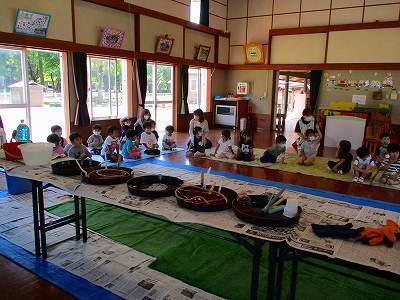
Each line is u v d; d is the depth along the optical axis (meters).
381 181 4.62
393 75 8.23
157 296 2.00
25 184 3.73
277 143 5.68
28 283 2.13
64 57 6.21
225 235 2.82
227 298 2.01
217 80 10.67
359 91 8.70
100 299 1.97
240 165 5.45
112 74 7.46
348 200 3.85
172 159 5.74
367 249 1.40
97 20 6.67
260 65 10.12
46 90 6.42
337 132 7.39
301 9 9.34
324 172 5.13
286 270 2.34
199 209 1.73
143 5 7.61
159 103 8.94
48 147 2.57
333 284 2.20
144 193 1.91
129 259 2.42
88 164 2.48
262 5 9.95
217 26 10.29
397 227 1.56
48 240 2.66
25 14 5.27
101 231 2.86
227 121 10.45
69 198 3.59
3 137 4.80
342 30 8.67
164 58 8.35
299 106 14.89
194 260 2.43
